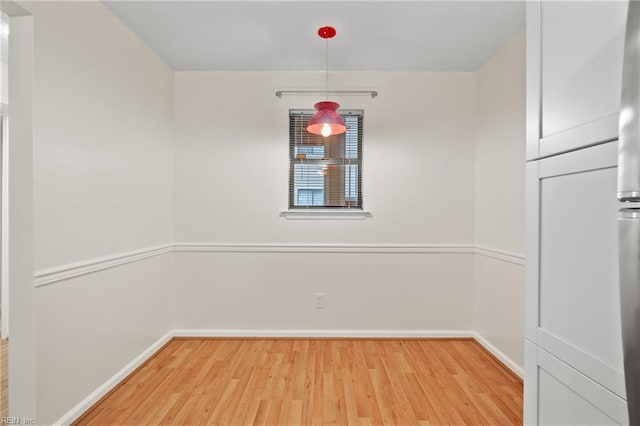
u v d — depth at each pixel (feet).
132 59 8.03
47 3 5.60
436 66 9.80
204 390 7.19
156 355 8.93
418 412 6.43
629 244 1.93
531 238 3.20
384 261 10.19
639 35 1.86
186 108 10.16
